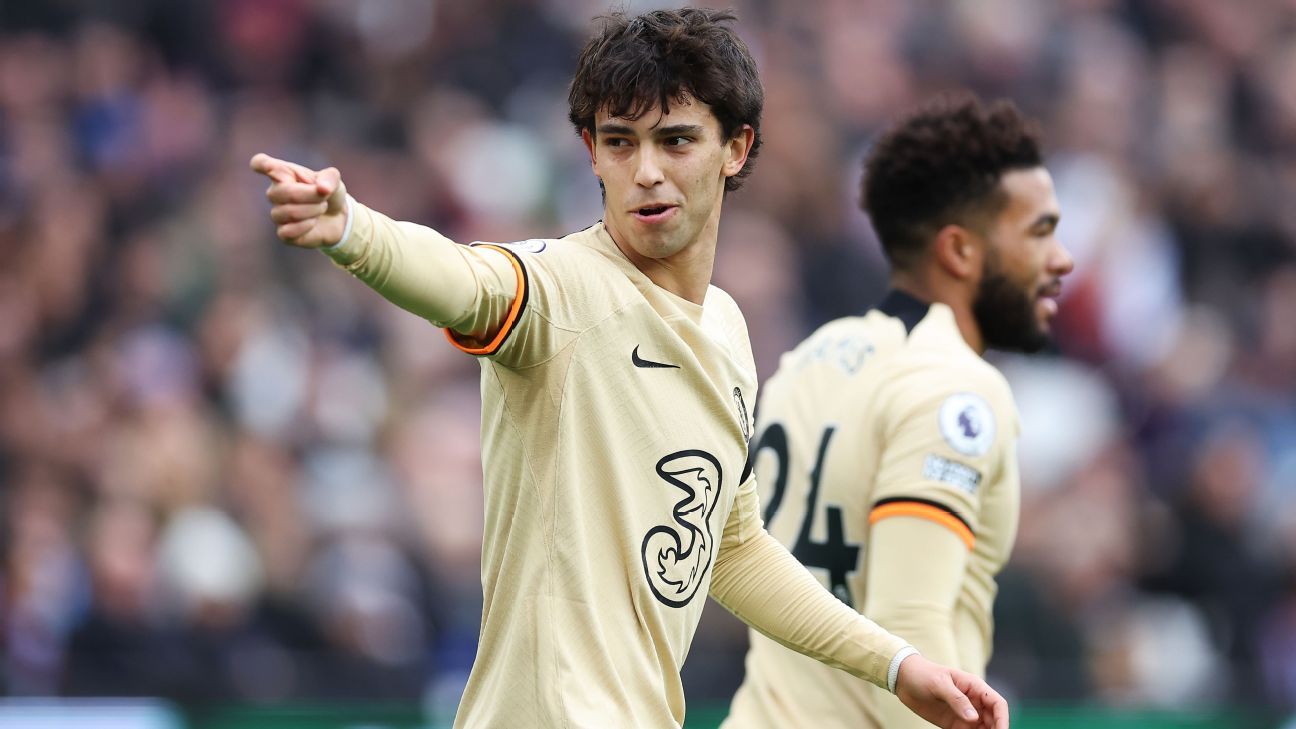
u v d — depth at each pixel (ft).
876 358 43.47
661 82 30.81
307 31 120.47
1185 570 99.45
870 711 42.27
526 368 30.63
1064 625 86.99
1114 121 128.67
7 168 107.14
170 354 95.71
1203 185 126.72
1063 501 101.14
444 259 28.53
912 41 129.08
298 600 83.76
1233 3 140.15
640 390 31.48
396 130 116.37
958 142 44.68
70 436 90.12
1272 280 125.49
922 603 39.78
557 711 30.37
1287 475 108.88
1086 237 116.67
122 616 80.07
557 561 30.86
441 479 92.94
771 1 126.00
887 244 45.91
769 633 35.47
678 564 32.17
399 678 73.67
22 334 97.71
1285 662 96.53
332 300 100.48
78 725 70.18
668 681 32.63
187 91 115.44
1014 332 45.57
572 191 116.16
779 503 44.55
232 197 106.42
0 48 113.39
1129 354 115.24
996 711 33.12
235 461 89.10
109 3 117.60
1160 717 79.46
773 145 115.75
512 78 120.57
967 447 40.83
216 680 72.79
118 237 105.09
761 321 105.29
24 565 81.66
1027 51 131.23
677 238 31.42
